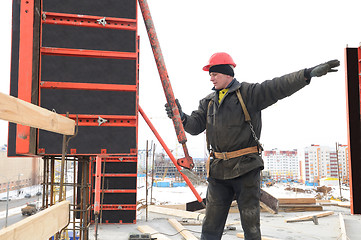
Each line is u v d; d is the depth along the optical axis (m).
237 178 3.12
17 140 3.13
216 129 3.24
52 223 2.11
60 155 3.27
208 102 3.62
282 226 7.48
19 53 3.19
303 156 116.69
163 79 3.33
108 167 7.60
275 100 3.04
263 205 9.88
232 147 3.15
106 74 3.33
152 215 9.07
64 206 2.41
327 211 10.25
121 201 7.57
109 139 3.29
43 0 3.26
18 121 1.62
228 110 3.19
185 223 7.55
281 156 127.50
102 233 6.39
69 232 5.47
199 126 3.63
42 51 3.22
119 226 7.21
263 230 6.94
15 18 3.23
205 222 3.33
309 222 8.08
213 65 3.30
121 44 3.38
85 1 3.34
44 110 2.06
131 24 3.42
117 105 3.33
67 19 3.29
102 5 3.37
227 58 3.30
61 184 2.59
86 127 3.26
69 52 3.26
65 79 3.25
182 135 3.30
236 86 3.22
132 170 7.67
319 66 2.65
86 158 3.61
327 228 7.26
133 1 3.44
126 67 3.38
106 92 3.32
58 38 3.25
